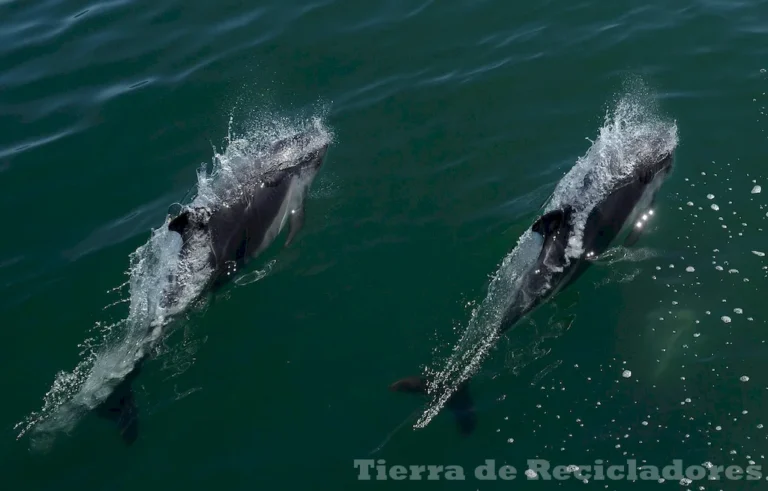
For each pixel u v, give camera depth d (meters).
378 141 16.72
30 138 17.34
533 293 13.25
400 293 13.57
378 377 12.38
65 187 16.16
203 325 13.19
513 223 14.55
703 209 14.58
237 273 13.93
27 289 13.98
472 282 13.62
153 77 18.80
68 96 18.44
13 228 15.30
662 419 11.64
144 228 15.06
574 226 13.80
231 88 18.36
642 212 14.48
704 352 12.45
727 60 17.86
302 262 14.16
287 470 11.28
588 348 12.62
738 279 13.44
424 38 19.45
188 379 12.43
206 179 15.51
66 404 12.11
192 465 11.37
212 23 20.41
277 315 13.32
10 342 13.05
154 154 16.80
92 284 13.96
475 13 20.06
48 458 11.45
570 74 17.95
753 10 19.27
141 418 11.91
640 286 13.45
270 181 15.02
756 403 11.74
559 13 19.77
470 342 12.76
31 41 20.16
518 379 12.23
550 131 16.59
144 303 13.45
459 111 17.31
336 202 15.30
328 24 20.11
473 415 11.79
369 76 18.52
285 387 12.30
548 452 11.35
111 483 11.19
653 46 18.45
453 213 14.95
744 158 15.49
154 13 20.86
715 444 11.32
